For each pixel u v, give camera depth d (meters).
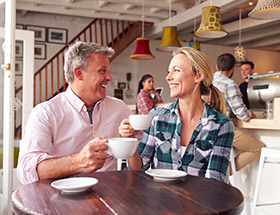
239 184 3.16
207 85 1.63
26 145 1.52
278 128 2.45
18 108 3.87
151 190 1.05
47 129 1.60
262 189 2.90
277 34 8.60
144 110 4.49
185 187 1.09
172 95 1.61
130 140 1.10
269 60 9.79
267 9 3.05
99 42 8.98
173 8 6.84
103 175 1.29
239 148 2.90
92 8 6.87
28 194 0.99
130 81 8.80
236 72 9.09
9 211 2.30
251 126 2.71
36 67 8.49
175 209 0.85
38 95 8.51
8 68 2.31
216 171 1.48
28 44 3.92
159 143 1.65
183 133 1.63
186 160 1.58
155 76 8.59
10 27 2.29
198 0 6.60
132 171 1.37
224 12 6.79
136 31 7.89
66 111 1.70
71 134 1.69
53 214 0.81
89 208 0.86
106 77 1.72
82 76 1.69
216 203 0.91
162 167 1.64
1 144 2.42
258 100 2.90
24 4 6.88
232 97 2.73
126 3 6.42
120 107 1.90
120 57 8.76
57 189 1.06
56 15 8.58
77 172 1.20
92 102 1.76
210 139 1.55
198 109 1.62
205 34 4.07
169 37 4.79
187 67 1.58
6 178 2.31
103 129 1.79
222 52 9.06
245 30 7.96
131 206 0.88
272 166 2.81
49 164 1.27
